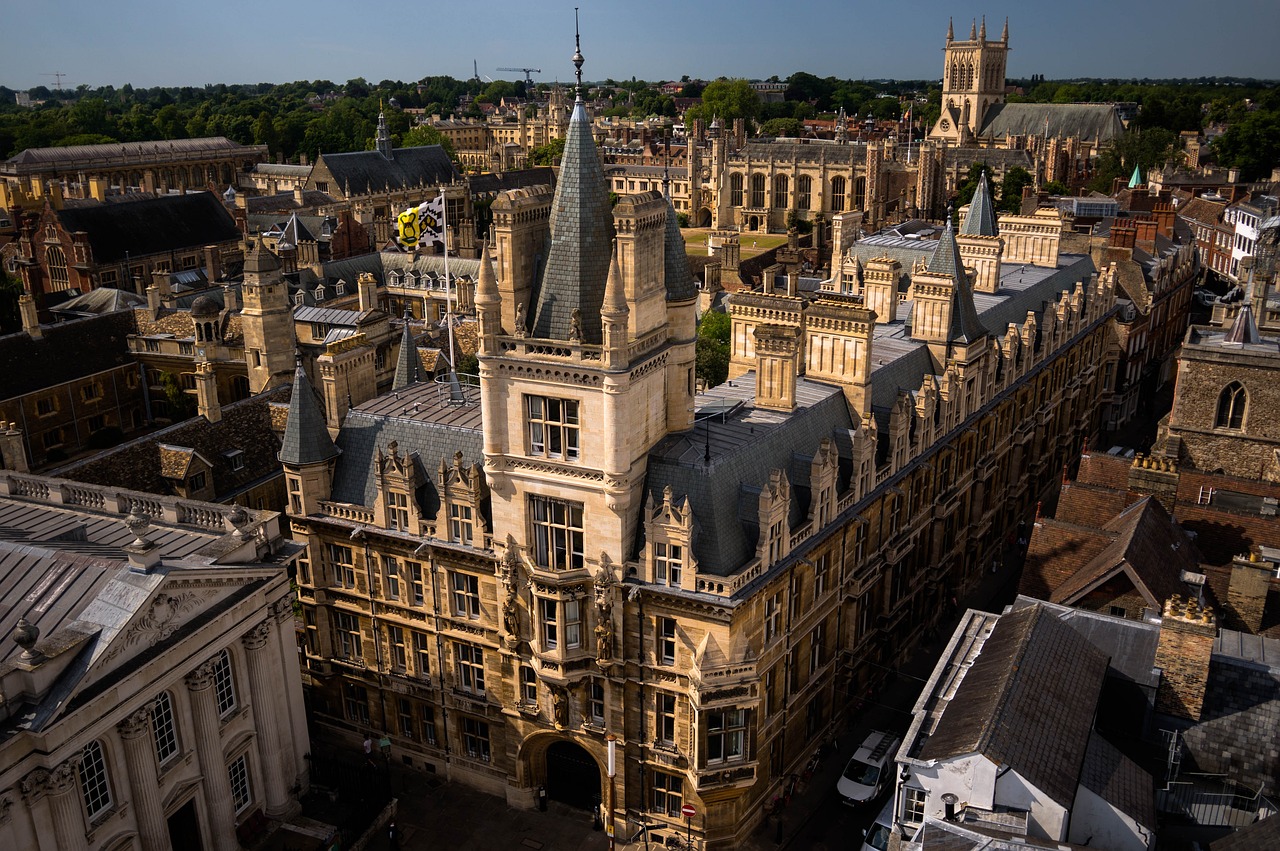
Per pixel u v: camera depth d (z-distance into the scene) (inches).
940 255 3703.3
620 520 2445.9
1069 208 6993.1
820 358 3206.2
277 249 6712.6
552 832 2760.8
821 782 2920.8
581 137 2426.2
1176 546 2721.5
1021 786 1749.5
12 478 2856.8
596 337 2432.3
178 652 2303.2
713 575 2385.6
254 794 2635.3
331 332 4975.4
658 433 2596.0
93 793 2183.8
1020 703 1887.3
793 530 2593.5
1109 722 2095.2
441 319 5861.2
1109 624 2255.2
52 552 2356.1
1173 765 2015.3
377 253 6998.0
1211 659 2111.2
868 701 3250.5
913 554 3412.9
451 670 2878.9
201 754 2429.9
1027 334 4163.4
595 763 2780.5
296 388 2906.0
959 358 3629.4
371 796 2775.6
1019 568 4222.4
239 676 2551.7
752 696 2440.9
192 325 5615.2
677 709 2527.1
